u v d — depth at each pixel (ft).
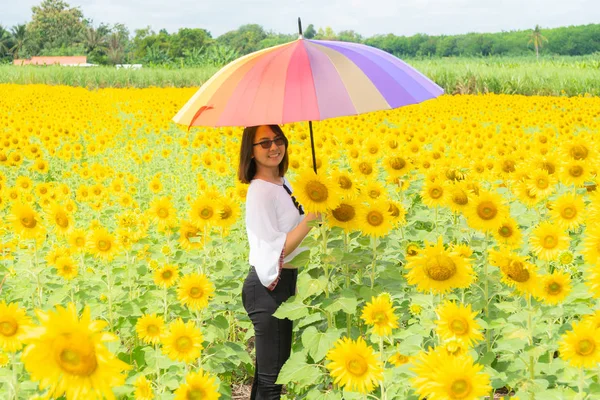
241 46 499.10
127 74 126.52
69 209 21.71
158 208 16.42
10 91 91.56
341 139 34.06
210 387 8.00
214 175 31.81
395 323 8.55
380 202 10.52
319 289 9.97
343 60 10.21
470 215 11.28
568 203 13.80
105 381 4.67
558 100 65.21
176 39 399.65
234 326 15.85
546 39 370.94
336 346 7.39
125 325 13.93
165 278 13.25
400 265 16.75
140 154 41.98
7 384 9.28
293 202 10.74
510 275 9.19
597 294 8.48
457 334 7.57
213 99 10.19
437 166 22.36
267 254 10.27
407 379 8.62
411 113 56.85
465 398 5.86
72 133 46.19
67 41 433.89
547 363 9.25
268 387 11.00
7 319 7.77
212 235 16.67
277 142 10.48
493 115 52.80
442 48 441.27
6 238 21.71
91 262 18.35
